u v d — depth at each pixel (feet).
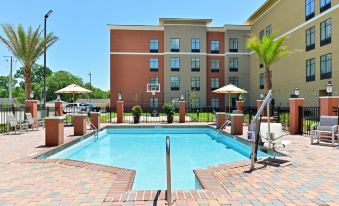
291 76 96.68
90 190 15.15
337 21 73.41
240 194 14.55
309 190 15.19
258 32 123.03
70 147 33.01
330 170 19.36
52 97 218.59
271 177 17.61
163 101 128.36
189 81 129.49
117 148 36.86
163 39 129.39
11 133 42.06
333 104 34.99
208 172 18.57
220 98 132.26
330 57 76.54
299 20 91.56
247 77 132.46
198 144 39.93
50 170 19.27
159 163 27.99
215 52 132.46
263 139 28.02
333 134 29.55
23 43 62.95
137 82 127.65
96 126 48.91
